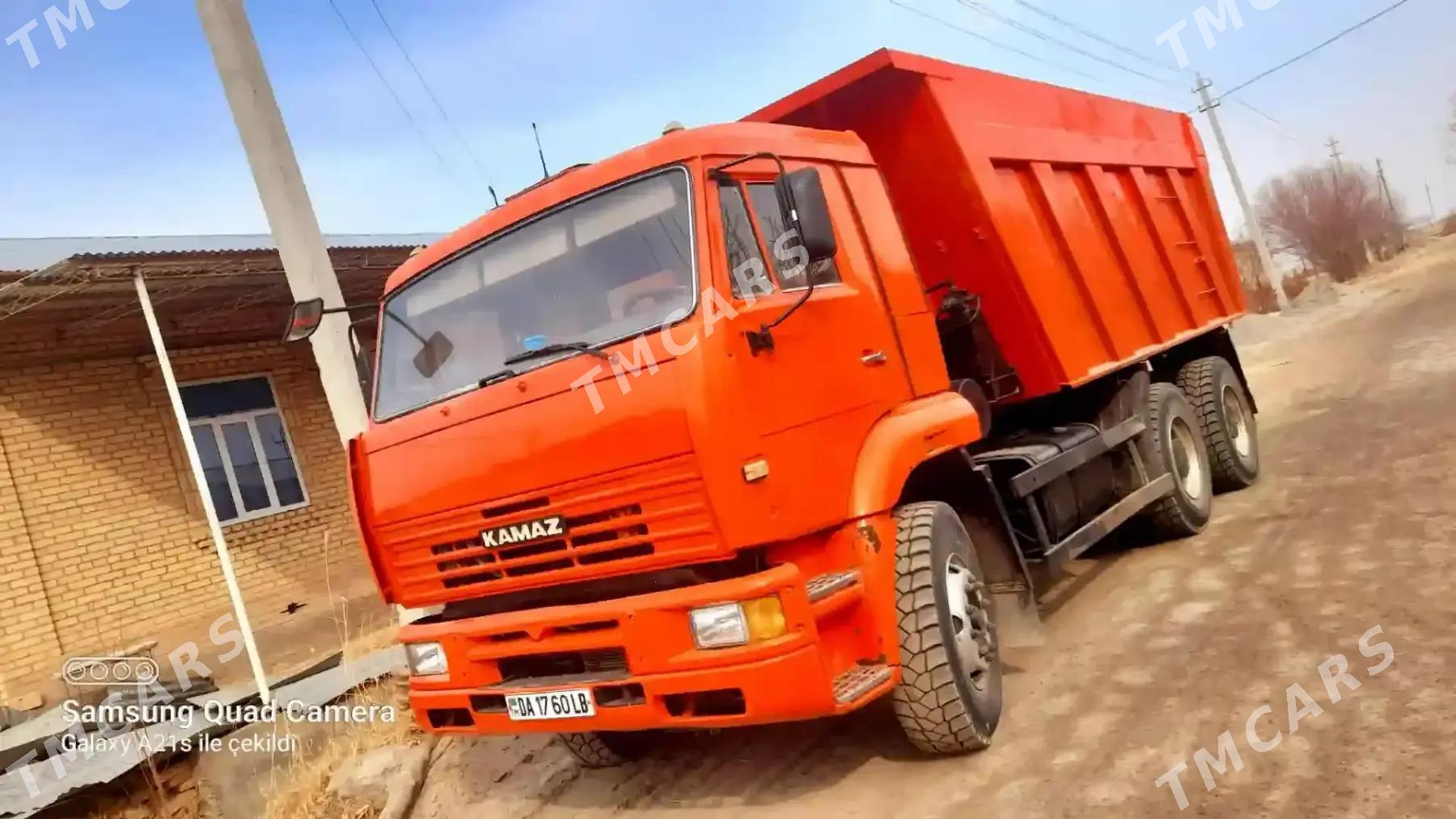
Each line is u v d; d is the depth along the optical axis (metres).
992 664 4.62
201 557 10.66
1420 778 3.38
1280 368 18.00
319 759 6.32
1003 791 3.95
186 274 8.37
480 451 4.14
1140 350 7.51
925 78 5.77
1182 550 7.16
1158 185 8.78
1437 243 62.16
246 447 11.47
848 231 4.83
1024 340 6.25
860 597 4.15
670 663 3.76
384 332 4.84
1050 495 5.83
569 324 4.16
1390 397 11.77
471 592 4.30
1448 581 5.18
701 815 4.49
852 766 4.63
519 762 5.60
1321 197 51.88
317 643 9.95
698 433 3.65
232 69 6.62
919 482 5.03
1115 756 4.04
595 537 3.92
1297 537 6.67
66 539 9.67
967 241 6.08
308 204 6.74
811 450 4.03
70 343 9.98
